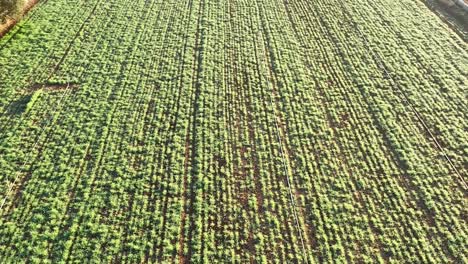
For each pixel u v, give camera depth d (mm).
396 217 16188
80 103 20172
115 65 22359
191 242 15172
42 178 16922
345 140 19172
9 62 22156
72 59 22594
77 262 14406
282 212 16266
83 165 17500
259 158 18203
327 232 15656
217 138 18938
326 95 21375
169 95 20828
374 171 17875
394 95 21406
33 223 15367
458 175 17688
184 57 23109
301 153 18516
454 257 15023
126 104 20250
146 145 18453
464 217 16234
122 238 15148
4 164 17312
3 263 14227
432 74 22578
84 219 15617
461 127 19734
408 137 19312
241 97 21031
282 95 21250
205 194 16672
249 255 14859
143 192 16656
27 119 19234
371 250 15164
